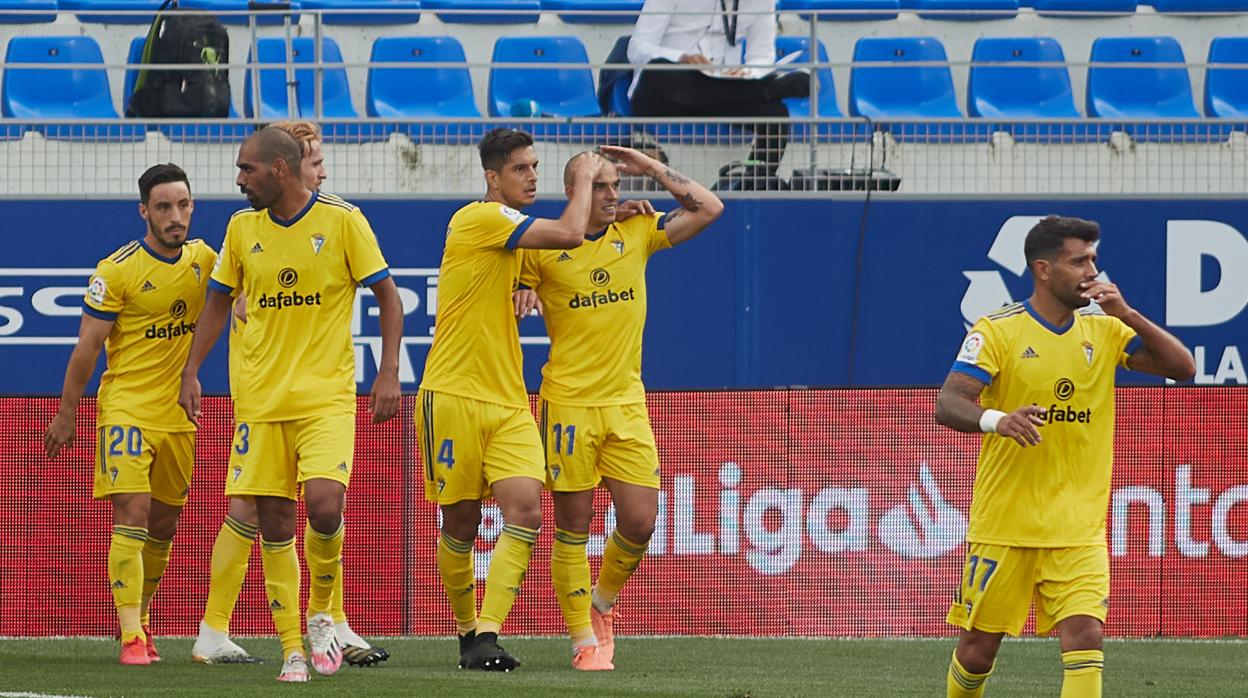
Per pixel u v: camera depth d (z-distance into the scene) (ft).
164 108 122.52
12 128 120.67
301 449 71.26
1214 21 154.20
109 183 121.60
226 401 93.20
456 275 75.25
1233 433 93.15
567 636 93.20
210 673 75.41
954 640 92.43
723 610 93.40
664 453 93.81
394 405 72.74
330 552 71.77
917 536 93.97
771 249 120.26
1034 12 152.97
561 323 78.59
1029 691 74.02
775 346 120.16
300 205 71.05
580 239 73.87
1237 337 121.49
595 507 94.43
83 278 117.60
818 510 93.97
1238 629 92.84
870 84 145.07
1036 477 57.06
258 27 132.46
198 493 92.84
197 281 78.33
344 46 146.51
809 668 80.64
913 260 121.19
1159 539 92.73
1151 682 76.79
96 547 92.12
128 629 78.74
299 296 71.10
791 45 146.61
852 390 93.97
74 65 117.50
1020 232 121.29
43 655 83.30
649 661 82.74
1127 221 121.39
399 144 121.39
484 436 76.33
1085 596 56.34
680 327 119.65
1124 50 149.07
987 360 57.16
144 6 146.00
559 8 149.38
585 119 119.44
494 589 76.95
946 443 94.07
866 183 121.29
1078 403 57.06
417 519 92.58
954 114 144.25
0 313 117.50
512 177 75.87
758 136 121.80
